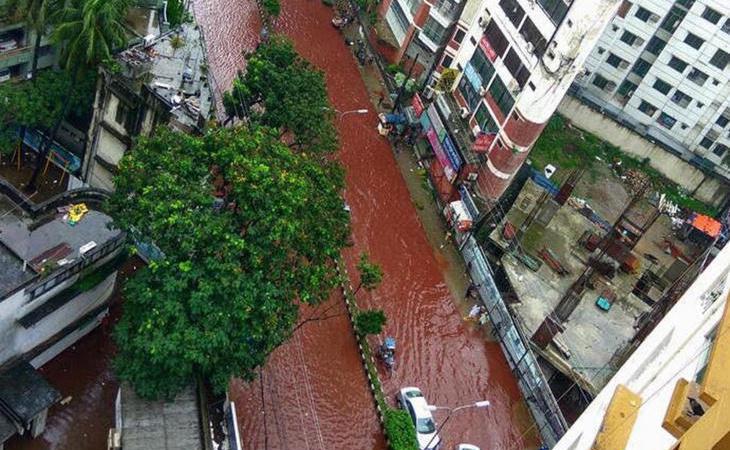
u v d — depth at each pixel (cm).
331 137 4122
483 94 5106
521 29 4772
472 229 4850
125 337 2886
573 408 4278
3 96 3788
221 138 3116
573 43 4312
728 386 1170
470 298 4688
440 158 5256
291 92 4066
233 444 3141
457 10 5459
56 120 3962
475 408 4106
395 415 3791
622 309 4791
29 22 3712
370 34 6512
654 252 5325
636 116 6119
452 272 4822
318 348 4000
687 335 1820
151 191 2888
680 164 6028
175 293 2795
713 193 5991
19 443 3058
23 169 4291
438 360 4278
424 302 4572
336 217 3331
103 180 4222
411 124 5650
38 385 2997
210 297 2825
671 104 5938
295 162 3206
